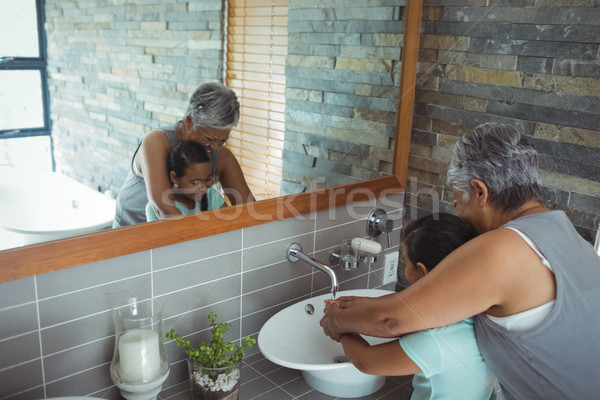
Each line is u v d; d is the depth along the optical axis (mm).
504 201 1014
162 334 1178
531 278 893
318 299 1513
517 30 1548
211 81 1198
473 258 905
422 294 933
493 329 942
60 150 1019
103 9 1009
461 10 1658
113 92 1052
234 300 1396
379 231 1750
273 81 1337
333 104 1512
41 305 1048
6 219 968
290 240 1488
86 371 1154
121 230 1117
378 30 1546
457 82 1707
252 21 1247
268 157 1378
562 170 1529
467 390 1020
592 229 1499
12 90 940
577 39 1432
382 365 1045
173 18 1104
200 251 1279
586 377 925
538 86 1532
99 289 1124
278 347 1312
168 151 1162
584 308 898
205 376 1198
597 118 1429
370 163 1685
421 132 1827
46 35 959
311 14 1361
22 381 1060
